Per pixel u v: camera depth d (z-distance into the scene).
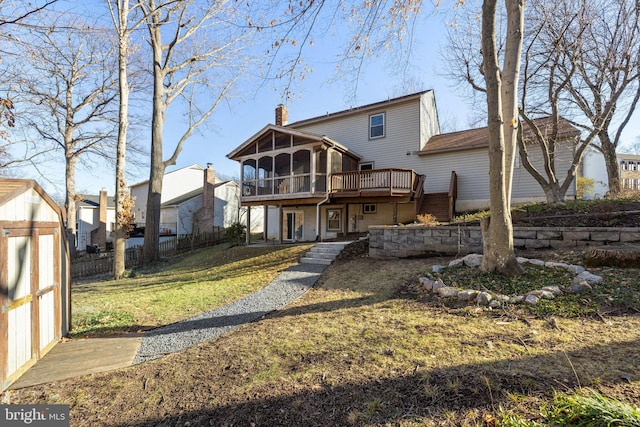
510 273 4.95
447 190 14.62
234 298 6.54
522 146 10.09
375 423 2.15
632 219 6.70
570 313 3.58
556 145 12.29
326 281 7.10
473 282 4.88
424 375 2.61
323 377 2.82
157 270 13.27
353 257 9.28
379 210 15.08
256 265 10.37
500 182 4.94
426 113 16.27
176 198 27.33
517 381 2.35
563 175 12.59
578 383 2.24
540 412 1.97
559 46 8.92
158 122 14.62
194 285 8.53
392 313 4.32
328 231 16.27
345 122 17.66
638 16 8.77
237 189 27.25
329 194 13.47
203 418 2.48
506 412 2.03
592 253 5.02
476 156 13.98
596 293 3.97
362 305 4.89
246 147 15.66
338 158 14.95
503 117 5.09
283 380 2.87
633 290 3.94
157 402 2.78
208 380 3.06
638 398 2.03
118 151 12.02
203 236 20.33
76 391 3.10
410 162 15.59
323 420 2.27
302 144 13.70
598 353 2.68
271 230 19.31
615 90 9.44
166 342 4.34
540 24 9.16
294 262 9.91
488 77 4.84
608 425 1.70
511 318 3.64
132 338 4.63
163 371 3.39
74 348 4.27
